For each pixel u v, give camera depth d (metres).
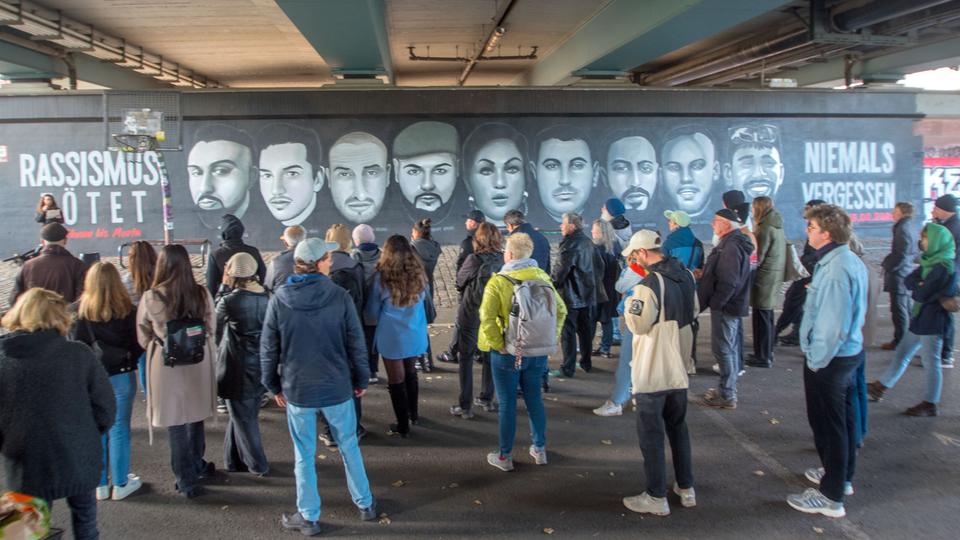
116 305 4.54
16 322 3.42
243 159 17.20
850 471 4.64
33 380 3.33
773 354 8.48
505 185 17.67
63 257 6.21
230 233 6.51
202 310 4.64
